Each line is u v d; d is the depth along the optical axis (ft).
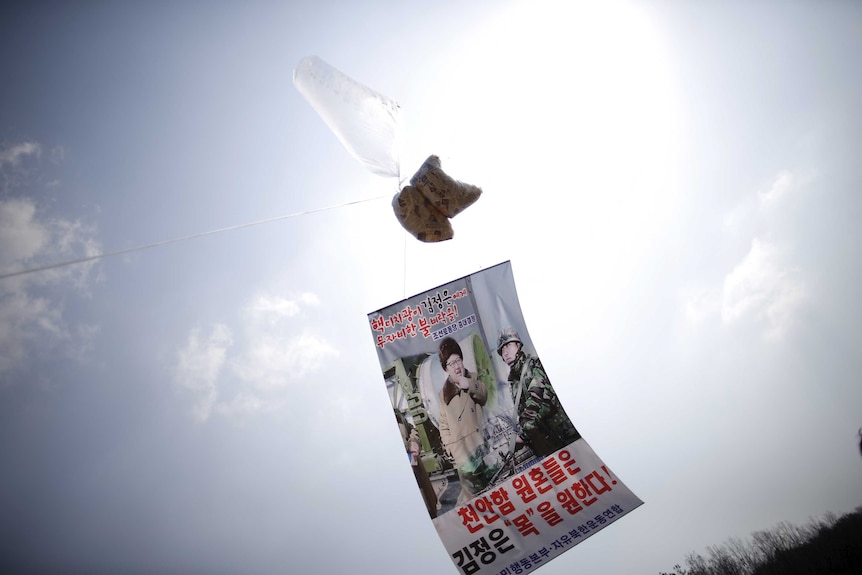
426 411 11.53
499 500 10.90
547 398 11.80
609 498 10.86
